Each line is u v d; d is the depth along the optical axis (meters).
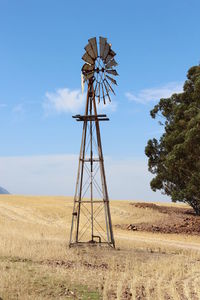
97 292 13.41
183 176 45.03
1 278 13.94
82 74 27.45
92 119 27.48
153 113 53.47
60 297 12.43
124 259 21.59
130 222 52.19
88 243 26.95
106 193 27.28
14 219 50.53
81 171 27.59
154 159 54.91
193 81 47.47
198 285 15.09
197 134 37.19
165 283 15.26
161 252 25.28
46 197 76.69
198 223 46.47
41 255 20.83
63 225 49.47
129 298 12.79
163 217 56.38
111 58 27.03
